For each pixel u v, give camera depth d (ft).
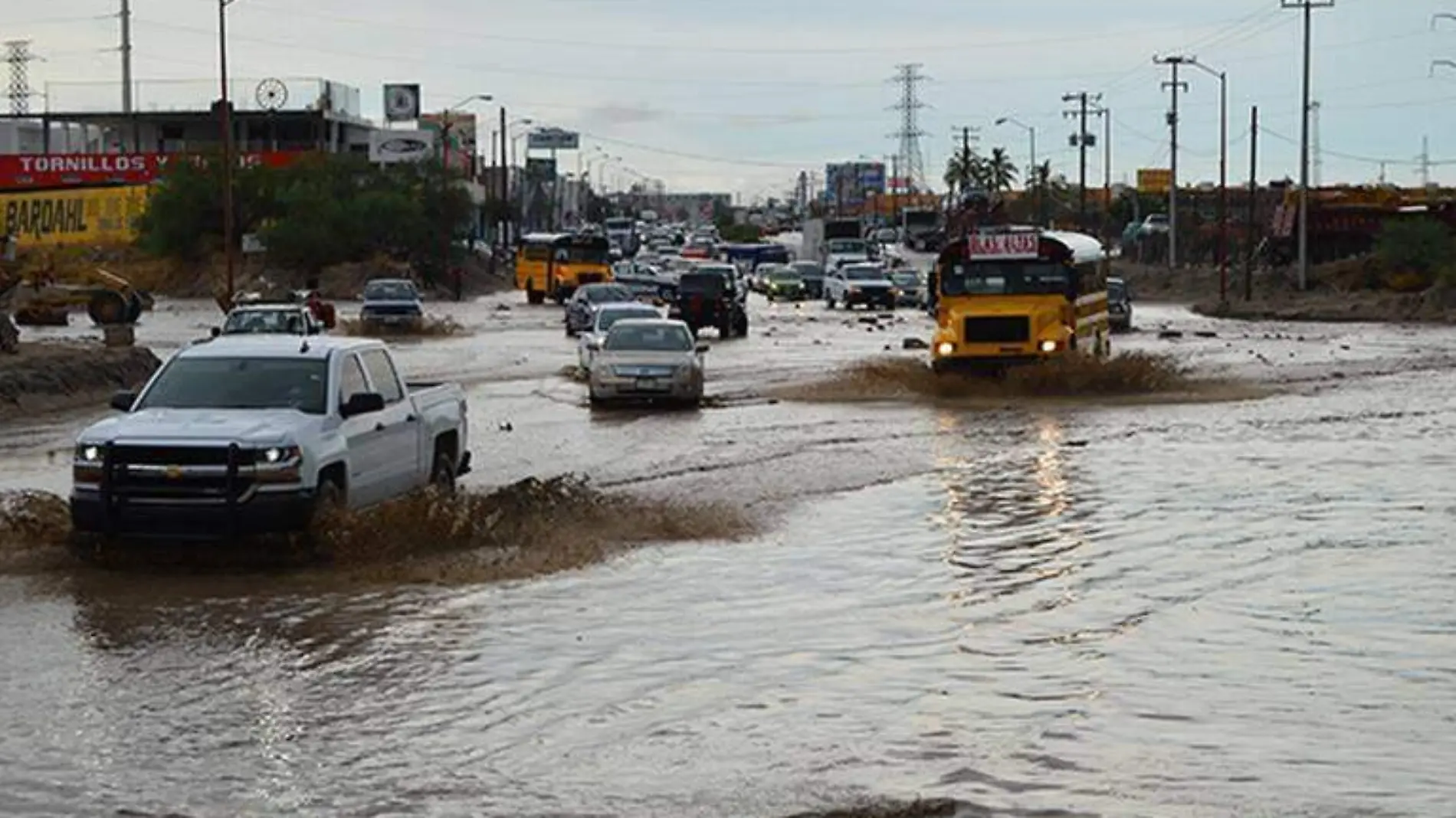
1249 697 43.68
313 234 372.79
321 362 64.23
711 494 80.18
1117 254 569.64
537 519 67.41
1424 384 147.23
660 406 126.93
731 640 50.52
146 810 34.78
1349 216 382.01
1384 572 60.59
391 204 382.42
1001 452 97.50
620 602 55.83
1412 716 41.73
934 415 119.96
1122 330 244.63
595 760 38.47
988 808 34.81
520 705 43.24
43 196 422.41
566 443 102.01
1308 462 92.84
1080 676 45.93
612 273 337.52
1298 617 53.36
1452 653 48.47
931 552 65.16
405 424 68.33
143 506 58.49
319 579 58.65
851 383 141.90
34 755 38.52
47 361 142.61
